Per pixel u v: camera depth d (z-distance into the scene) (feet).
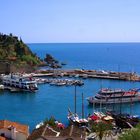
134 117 448.65
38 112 532.32
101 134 322.55
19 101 631.97
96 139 323.37
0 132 282.15
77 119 435.53
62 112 531.91
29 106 583.17
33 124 449.89
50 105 588.91
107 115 458.91
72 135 266.57
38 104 599.98
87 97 651.25
